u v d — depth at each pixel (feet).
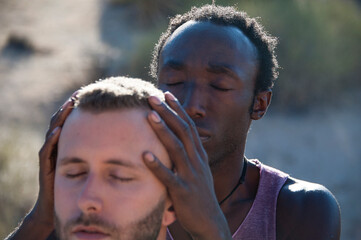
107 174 5.33
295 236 8.74
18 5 60.85
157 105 5.60
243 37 8.53
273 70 9.17
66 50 49.78
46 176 6.09
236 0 44.04
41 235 6.57
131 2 56.95
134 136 5.39
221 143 8.19
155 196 5.47
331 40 41.34
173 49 8.27
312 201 8.83
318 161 33.42
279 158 33.73
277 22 40.75
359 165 32.94
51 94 43.09
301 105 38.91
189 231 5.87
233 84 8.15
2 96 42.96
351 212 29.37
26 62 48.49
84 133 5.38
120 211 5.29
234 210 8.84
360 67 41.91
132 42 49.06
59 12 58.59
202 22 8.46
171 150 5.57
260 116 8.98
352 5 51.06
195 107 7.88
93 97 5.48
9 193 28.73
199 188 5.77
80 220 5.27
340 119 37.37
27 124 39.06
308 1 44.57
